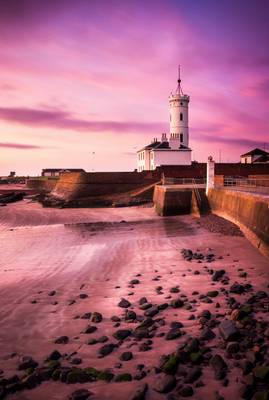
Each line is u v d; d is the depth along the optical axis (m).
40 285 13.03
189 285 12.19
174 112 85.19
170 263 15.69
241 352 6.79
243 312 8.62
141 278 13.42
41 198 70.25
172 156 71.81
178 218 34.25
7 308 10.56
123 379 6.18
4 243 23.81
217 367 6.23
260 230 18.75
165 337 7.87
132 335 8.16
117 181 59.81
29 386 6.15
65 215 43.25
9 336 8.56
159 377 6.19
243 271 13.83
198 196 35.34
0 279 14.12
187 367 6.42
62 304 10.80
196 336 7.81
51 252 19.91
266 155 74.69
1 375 6.71
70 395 5.77
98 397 5.72
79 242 23.08
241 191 25.69
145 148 75.81
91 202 55.44
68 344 7.95
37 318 9.68
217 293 10.95
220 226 25.52
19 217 42.47
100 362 6.96
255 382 5.71
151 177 58.44
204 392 5.62
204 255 17.09
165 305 9.98
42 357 7.39
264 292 10.77
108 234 26.30
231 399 5.41
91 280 13.48
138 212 43.34
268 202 18.38
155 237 23.45
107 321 9.25
